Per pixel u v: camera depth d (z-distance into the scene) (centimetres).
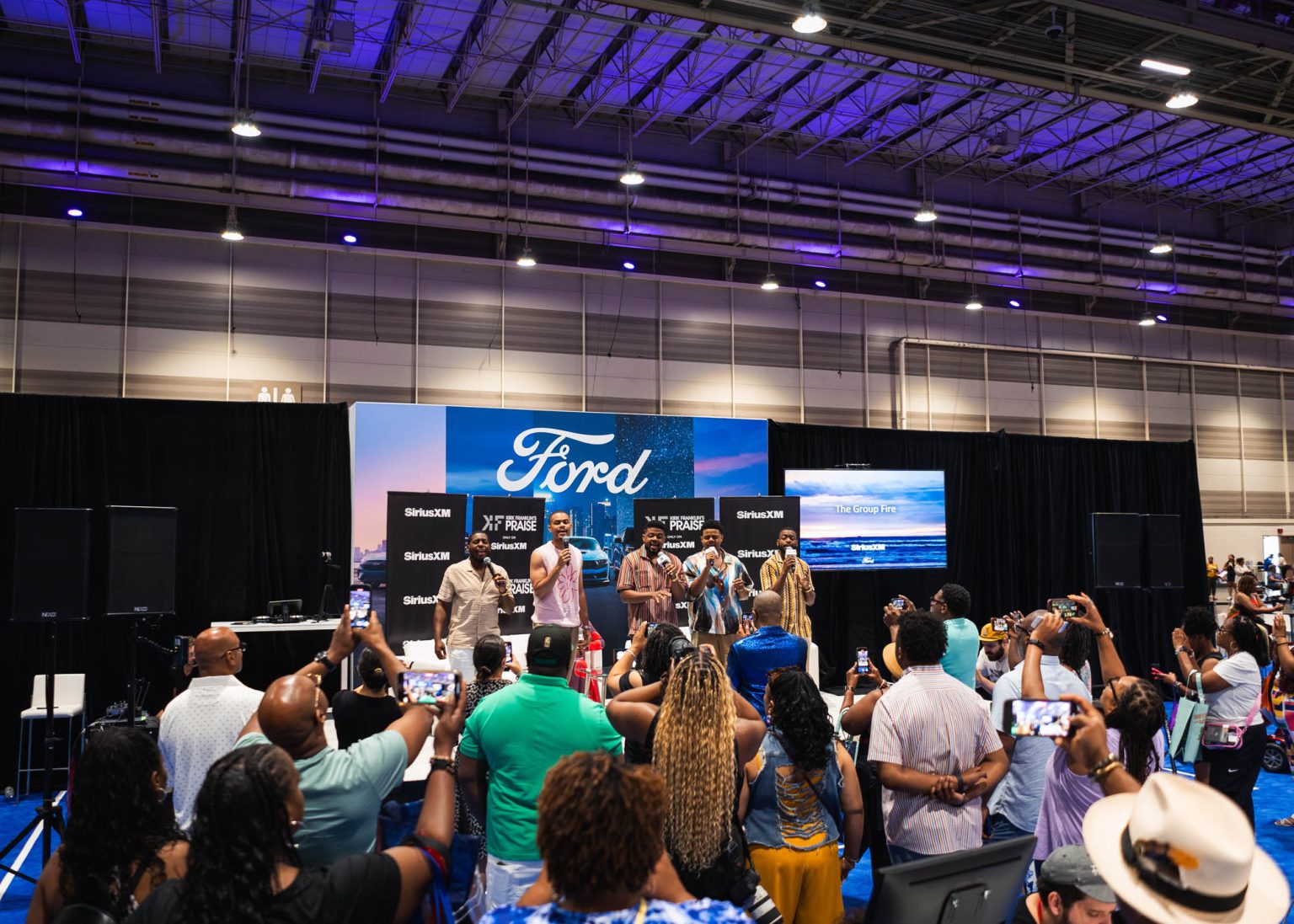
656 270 1528
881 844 419
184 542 984
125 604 670
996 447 1453
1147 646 1497
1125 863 168
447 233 1412
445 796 208
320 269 1339
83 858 217
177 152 1234
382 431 1050
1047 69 1047
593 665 734
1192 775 739
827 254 1563
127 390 1229
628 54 1251
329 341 1333
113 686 925
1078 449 1505
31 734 834
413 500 785
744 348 1559
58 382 1200
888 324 1655
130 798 222
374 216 1356
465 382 1392
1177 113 1117
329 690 990
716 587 750
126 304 1240
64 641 913
